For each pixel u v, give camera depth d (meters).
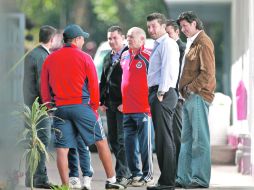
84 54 36.31
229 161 50.00
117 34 39.91
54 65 36.31
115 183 37.94
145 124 39.16
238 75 50.88
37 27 116.44
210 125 50.69
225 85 73.75
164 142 35.94
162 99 35.94
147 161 39.41
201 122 38.47
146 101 39.12
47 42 38.88
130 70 39.25
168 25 40.12
